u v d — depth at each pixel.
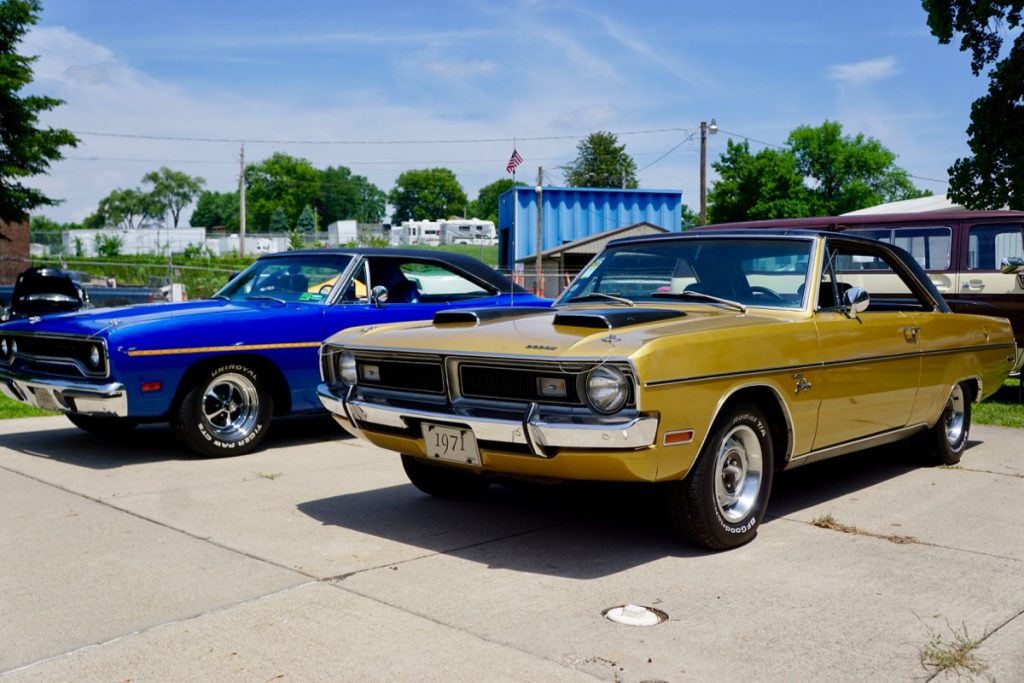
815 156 58.88
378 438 4.64
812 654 3.21
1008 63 14.20
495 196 91.69
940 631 3.41
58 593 3.79
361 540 4.57
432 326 4.84
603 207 35.16
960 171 14.77
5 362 7.07
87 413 6.29
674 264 5.43
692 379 3.98
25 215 20.94
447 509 5.20
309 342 7.00
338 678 3.00
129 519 4.91
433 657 3.16
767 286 5.07
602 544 4.53
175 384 6.32
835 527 4.84
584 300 5.44
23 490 5.57
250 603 3.67
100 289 19.06
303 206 118.88
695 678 3.01
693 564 4.21
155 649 3.22
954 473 6.24
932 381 5.82
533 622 3.48
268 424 6.89
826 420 4.87
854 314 5.06
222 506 5.21
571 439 3.83
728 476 4.44
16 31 19.88
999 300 10.35
